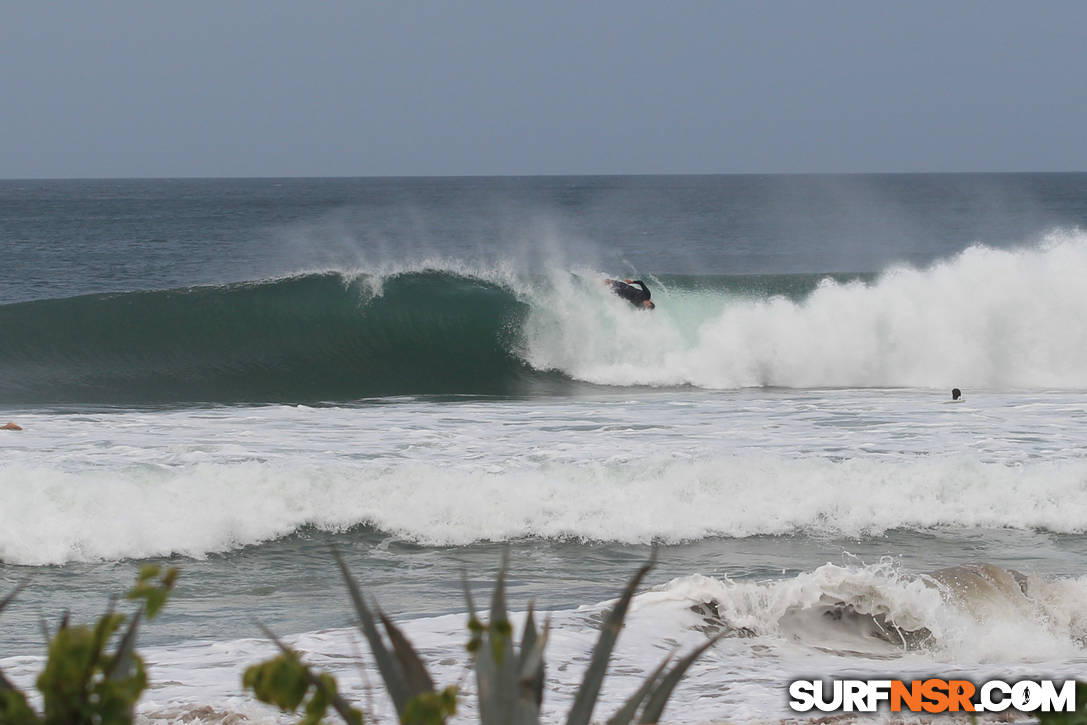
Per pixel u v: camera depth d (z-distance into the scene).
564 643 28.89
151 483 48.06
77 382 88.88
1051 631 31.16
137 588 7.29
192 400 82.56
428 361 96.75
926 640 30.62
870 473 52.56
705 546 46.22
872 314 95.31
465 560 43.75
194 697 24.25
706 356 94.75
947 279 96.88
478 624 8.45
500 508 48.09
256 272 197.00
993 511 50.31
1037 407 76.31
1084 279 95.31
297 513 47.12
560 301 98.44
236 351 96.69
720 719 22.95
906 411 74.38
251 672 7.42
